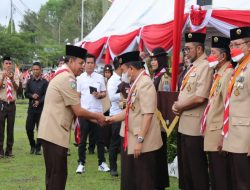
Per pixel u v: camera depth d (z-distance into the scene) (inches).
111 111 395.2
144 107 260.1
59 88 257.1
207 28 430.0
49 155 258.5
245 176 230.7
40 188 348.8
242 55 232.7
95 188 346.6
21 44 1850.4
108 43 519.2
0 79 472.1
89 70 398.0
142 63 270.5
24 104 1187.9
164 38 405.1
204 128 259.9
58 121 257.6
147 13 488.4
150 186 265.7
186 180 282.4
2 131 479.8
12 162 454.6
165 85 319.3
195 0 411.2
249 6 386.6
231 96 237.3
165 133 307.4
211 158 259.4
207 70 267.4
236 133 232.7
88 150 517.3
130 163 273.0
